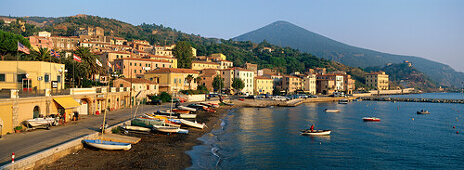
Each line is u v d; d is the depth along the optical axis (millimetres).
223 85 162250
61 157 33781
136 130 52031
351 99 185625
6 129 38688
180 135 53750
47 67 56125
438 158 47906
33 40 159250
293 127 71312
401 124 82625
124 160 36094
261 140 55531
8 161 28016
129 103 81312
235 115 90062
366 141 58500
